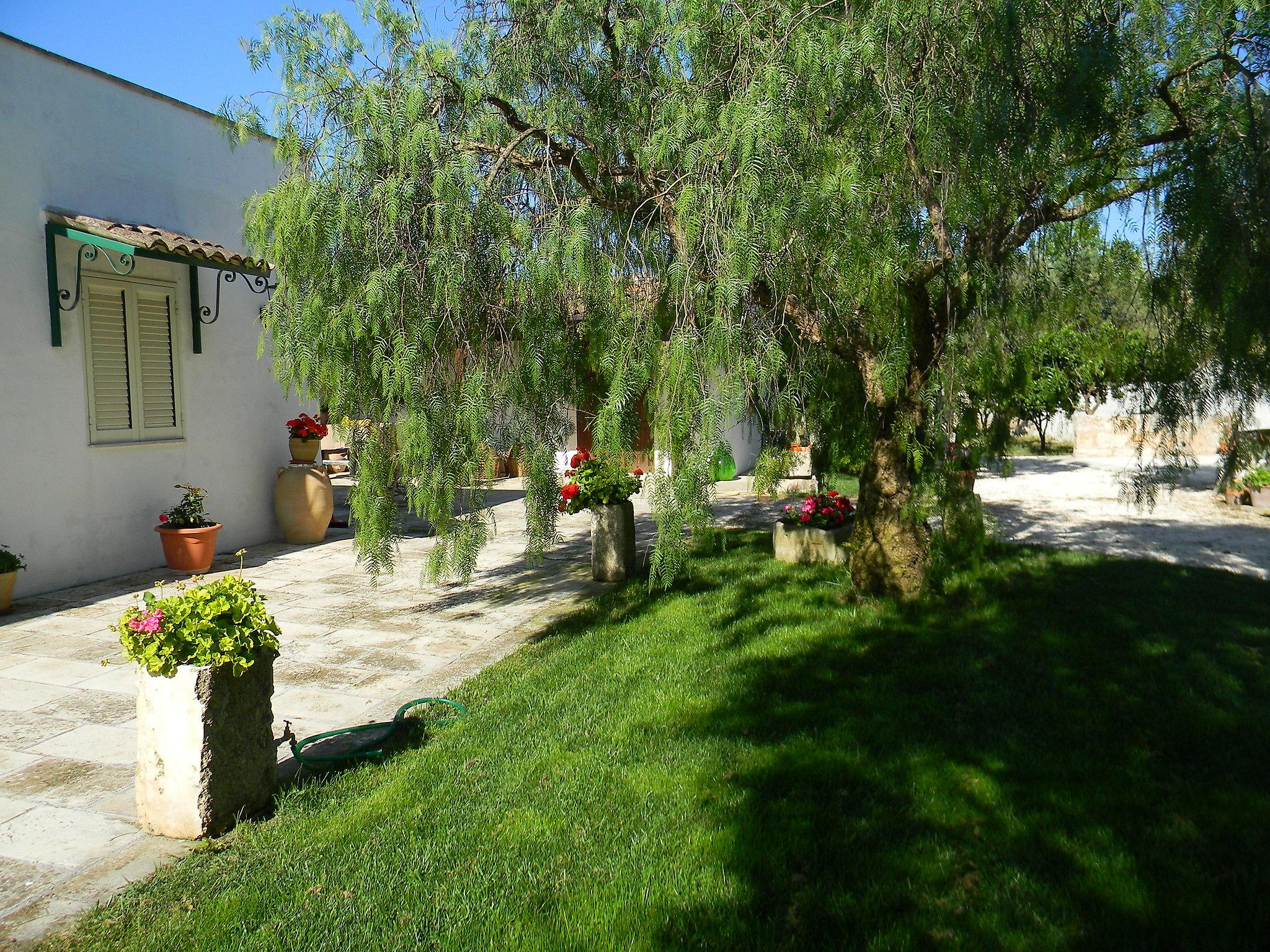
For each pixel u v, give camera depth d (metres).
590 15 5.21
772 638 5.61
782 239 4.09
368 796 3.54
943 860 2.96
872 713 4.29
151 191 7.91
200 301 8.43
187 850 3.13
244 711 3.35
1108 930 2.58
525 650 5.57
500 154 4.79
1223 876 2.85
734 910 2.71
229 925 2.66
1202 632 5.53
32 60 6.71
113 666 5.18
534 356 4.68
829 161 4.25
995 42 4.36
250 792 3.38
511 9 5.25
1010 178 4.52
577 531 10.73
